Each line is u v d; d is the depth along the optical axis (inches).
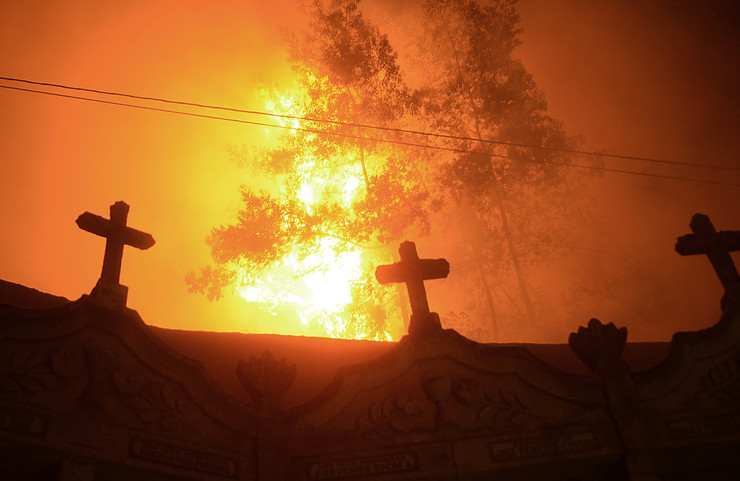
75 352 321.4
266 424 356.2
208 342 443.2
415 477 359.6
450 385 385.4
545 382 400.5
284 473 348.2
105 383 322.7
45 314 320.2
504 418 385.4
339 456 357.7
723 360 423.5
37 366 308.8
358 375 379.2
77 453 301.3
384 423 370.9
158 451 323.6
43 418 299.9
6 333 306.7
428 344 394.3
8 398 295.6
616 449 390.9
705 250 454.3
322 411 367.2
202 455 334.6
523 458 377.7
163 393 337.1
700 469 417.7
